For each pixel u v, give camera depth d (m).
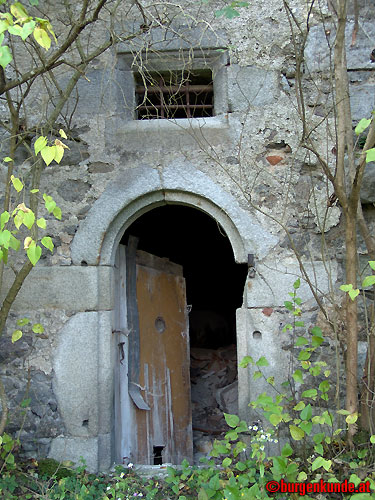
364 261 3.66
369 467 3.01
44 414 3.62
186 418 4.29
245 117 3.71
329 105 3.67
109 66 3.80
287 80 3.73
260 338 3.60
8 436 3.25
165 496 3.23
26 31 2.12
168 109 3.88
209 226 6.18
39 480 3.37
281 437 3.51
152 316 4.20
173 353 4.31
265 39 3.74
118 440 3.81
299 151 3.66
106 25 3.78
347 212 3.12
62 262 3.71
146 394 4.04
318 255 3.62
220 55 3.80
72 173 3.75
